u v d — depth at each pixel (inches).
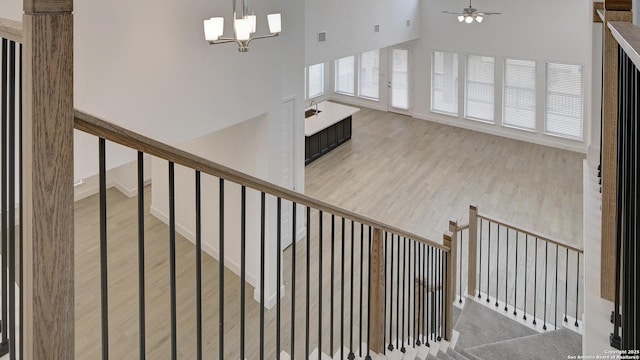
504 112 432.1
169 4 147.6
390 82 508.4
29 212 36.6
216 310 201.0
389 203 307.4
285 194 73.8
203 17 159.3
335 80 553.3
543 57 393.1
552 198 314.2
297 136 242.4
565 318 187.5
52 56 35.4
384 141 428.1
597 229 108.7
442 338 171.5
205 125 166.4
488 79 434.0
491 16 413.1
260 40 184.5
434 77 470.0
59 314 38.6
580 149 396.5
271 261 206.1
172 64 151.7
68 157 37.4
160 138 151.5
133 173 308.2
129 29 137.8
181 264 235.1
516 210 298.4
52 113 36.1
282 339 181.2
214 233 237.0
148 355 172.4
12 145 61.8
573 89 387.9
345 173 356.2
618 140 69.9
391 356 130.0
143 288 53.8
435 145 415.8
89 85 130.6
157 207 282.4
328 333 183.2
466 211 296.4
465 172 357.7
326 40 312.3
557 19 379.2
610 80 85.2
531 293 214.1
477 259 243.8
